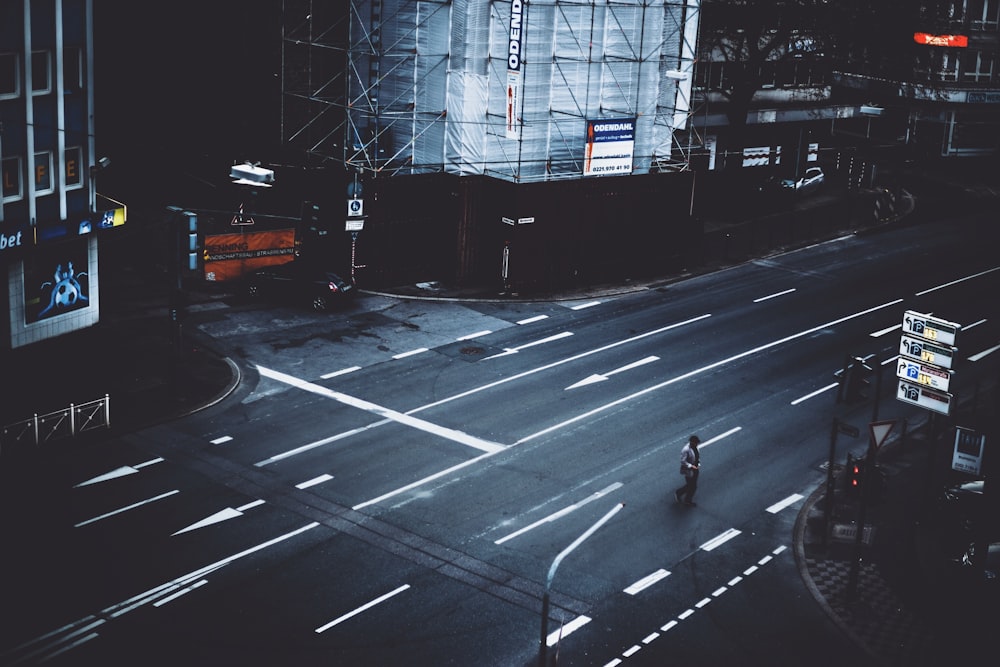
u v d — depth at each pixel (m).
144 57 54.91
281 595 26.42
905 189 75.81
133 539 28.61
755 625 26.59
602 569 28.64
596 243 52.94
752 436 37.22
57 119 40.16
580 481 33.41
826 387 41.69
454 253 51.34
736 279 55.16
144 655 23.77
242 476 32.53
